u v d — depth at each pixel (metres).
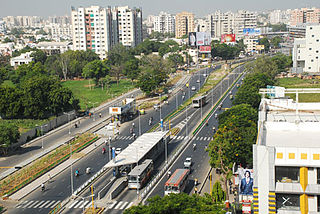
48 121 187.75
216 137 109.88
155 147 130.12
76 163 132.62
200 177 114.69
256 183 61.59
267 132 74.31
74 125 186.75
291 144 66.56
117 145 151.50
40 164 130.50
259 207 61.69
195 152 138.25
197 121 183.00
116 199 101.25
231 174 98.69
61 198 104.31
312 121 78.94
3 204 102.00
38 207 99.38
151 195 102.75
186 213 66.94
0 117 197.62
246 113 138.12
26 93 193.00
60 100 193.50
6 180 119.06
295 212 60.28
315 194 59.62
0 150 146.38
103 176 119.06
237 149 106.38
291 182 60.59
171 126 176.00
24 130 174.50
